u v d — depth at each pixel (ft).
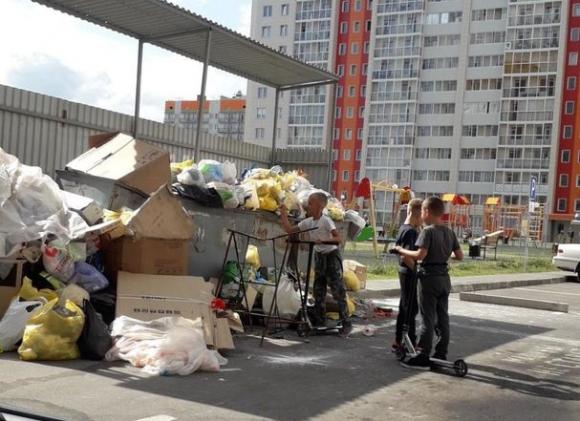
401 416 16.43
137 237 23.18
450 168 254.68
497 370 22.49
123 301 21.90
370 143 269.64
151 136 47.75
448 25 257.75
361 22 275.18
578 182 231.09
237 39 35.96
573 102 233.76
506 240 172.24
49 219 22.27
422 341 21.48
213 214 27.63
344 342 25.80
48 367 18.22
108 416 14.61
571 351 26.94
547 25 238.48
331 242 26.76
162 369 18.31
